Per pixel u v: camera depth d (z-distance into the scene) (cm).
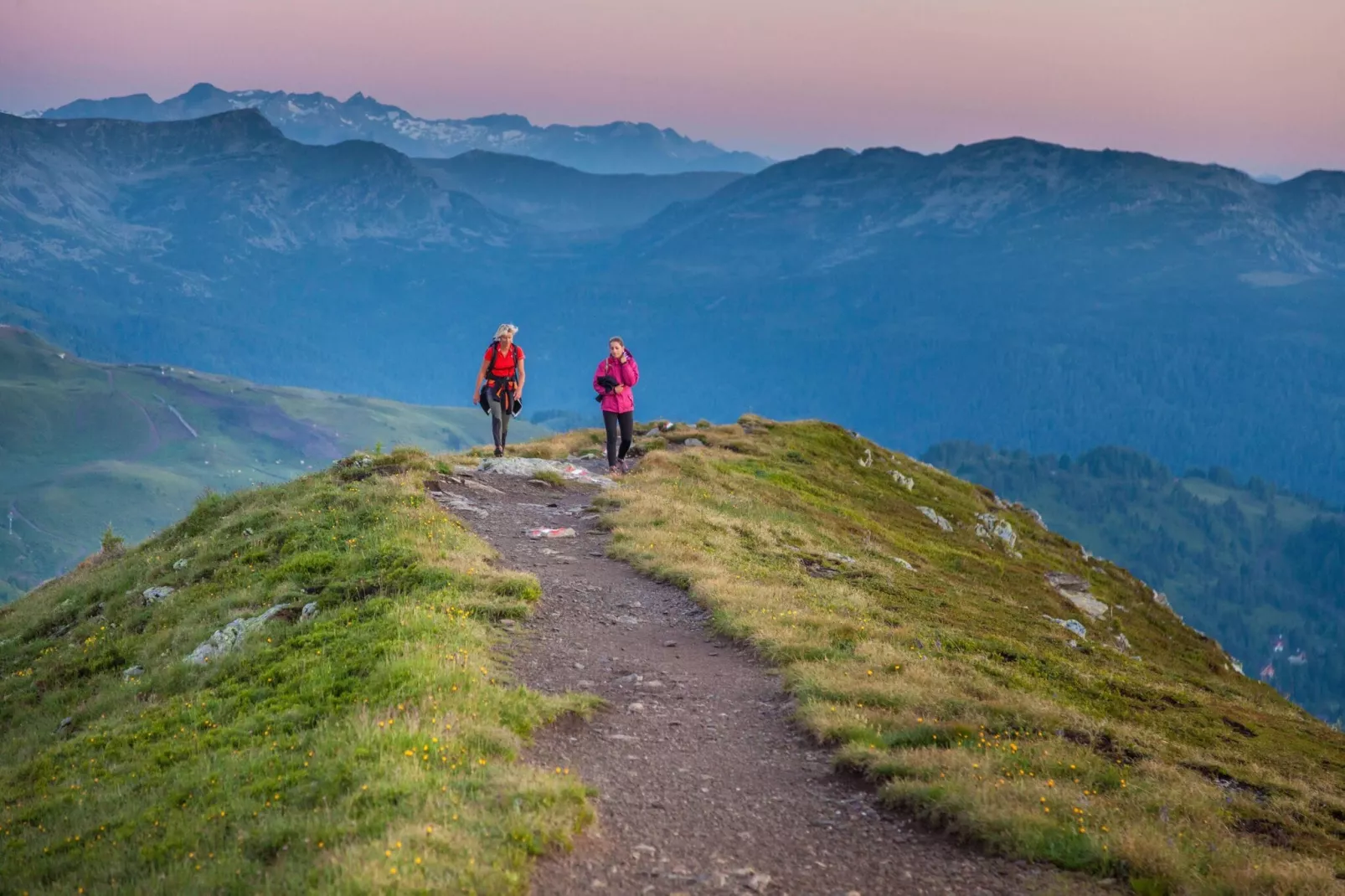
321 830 950
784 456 5181
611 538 2448
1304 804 1431
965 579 3938
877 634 1906
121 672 1970
